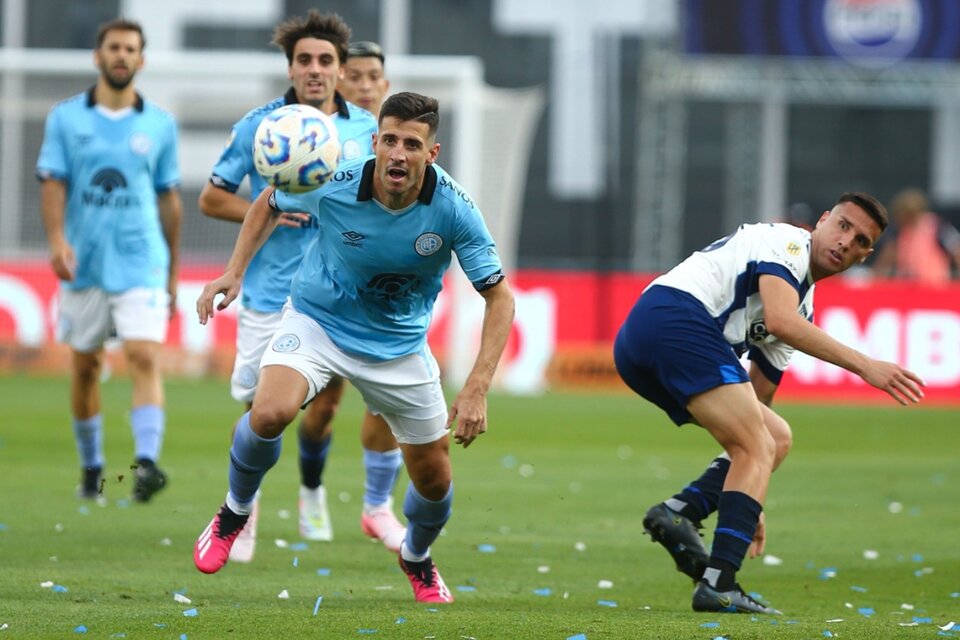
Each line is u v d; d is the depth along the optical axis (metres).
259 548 25.81
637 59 89.75
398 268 19.47
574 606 20.33
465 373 66.50
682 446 48.66
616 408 63.12
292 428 50.34
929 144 90.44
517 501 33.84
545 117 89.56
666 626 17.64
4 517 28.23
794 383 70.88
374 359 20.00
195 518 29.06
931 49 82.69
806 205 90.44
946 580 23.80
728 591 19.48
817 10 82.44
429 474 20.22
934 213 90.62
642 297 20.52
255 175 25.67
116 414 53.44
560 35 90.62
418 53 91.00
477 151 68.12
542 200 89.19
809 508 33.62
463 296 66.25
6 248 69.69
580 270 77.44
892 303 69.44
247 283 26.02
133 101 31.72
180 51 92.38
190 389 65.38
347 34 25.42
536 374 72.19
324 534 27.34
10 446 42.25
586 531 29.31
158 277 31.59
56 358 70.06
